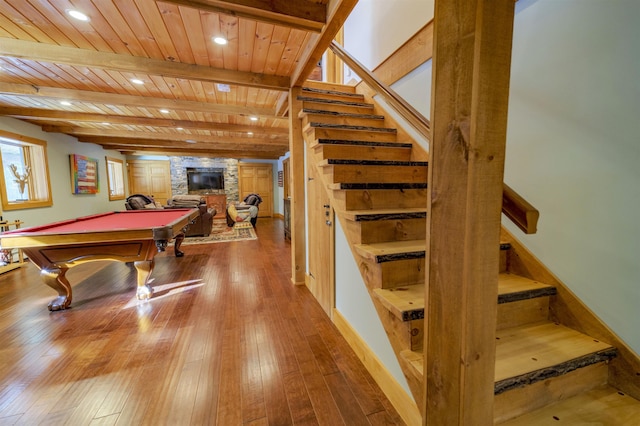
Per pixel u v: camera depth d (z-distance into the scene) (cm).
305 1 187
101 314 243
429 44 243
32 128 480
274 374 166
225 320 233
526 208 74
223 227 762
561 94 140
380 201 195
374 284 154
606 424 103
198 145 740
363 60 369
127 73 288
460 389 77
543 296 143
